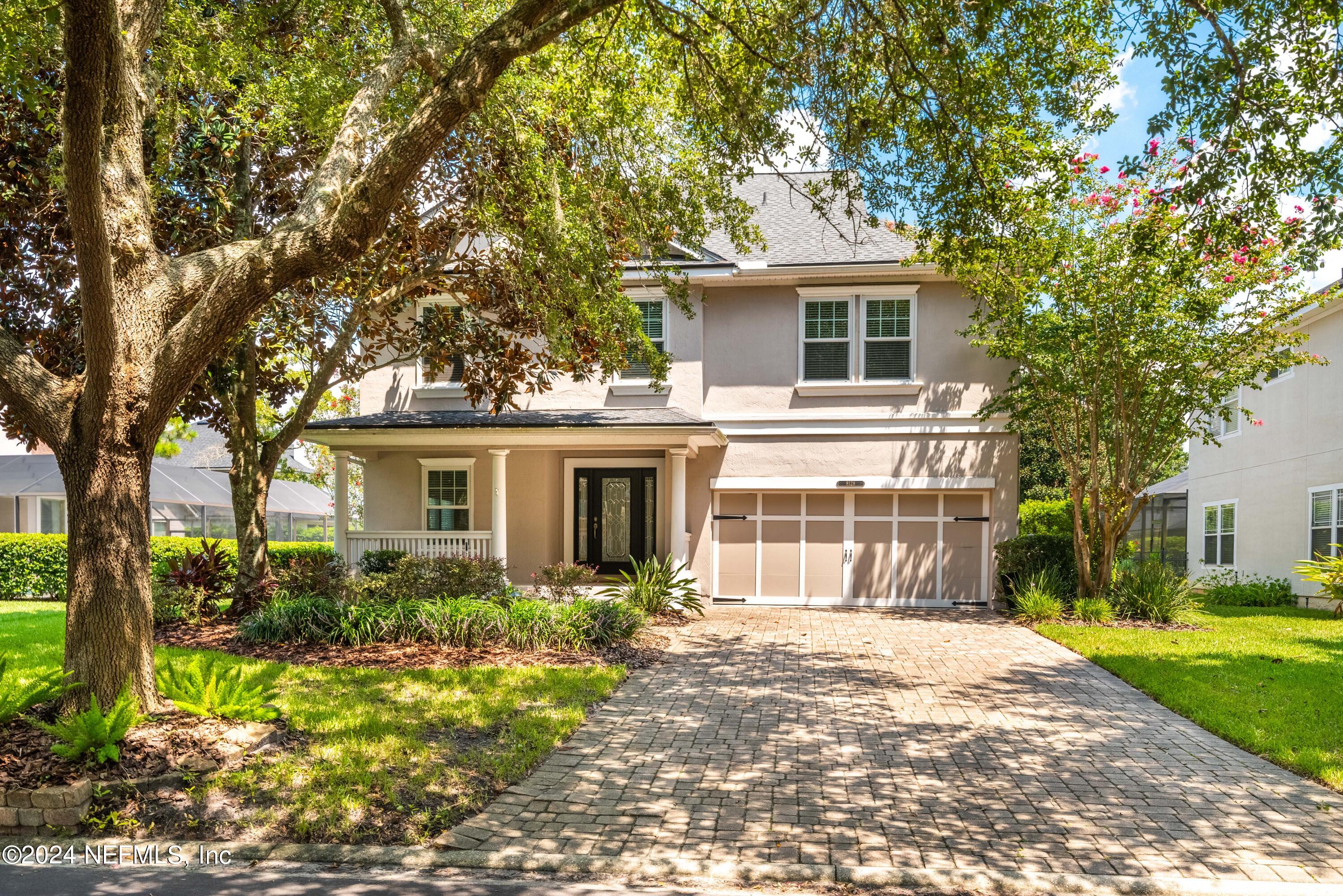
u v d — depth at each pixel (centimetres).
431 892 447
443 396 1706
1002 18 686
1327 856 487
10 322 1162
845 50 793
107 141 634
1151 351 1288
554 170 1029
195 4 973
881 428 1653
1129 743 703
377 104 750
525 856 486
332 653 1025
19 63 700
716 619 1439
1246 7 627
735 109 843
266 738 635
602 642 1104
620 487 1714
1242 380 1346
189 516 2514
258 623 1095
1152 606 1365
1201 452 2302
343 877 466
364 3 977
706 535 1688
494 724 723
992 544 1638
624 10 853
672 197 1052
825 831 521
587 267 1052
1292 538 1789
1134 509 1440
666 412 1603
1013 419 1526
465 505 1695
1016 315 1365
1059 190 812
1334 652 1078
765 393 1684
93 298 565
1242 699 821
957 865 474
